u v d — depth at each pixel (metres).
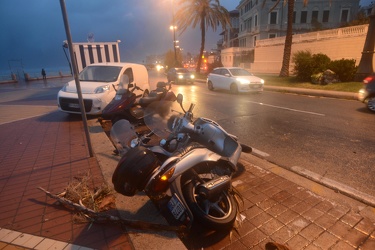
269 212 3.17
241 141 6.02
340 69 15.95
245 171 4.34
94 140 5.96
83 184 3.68
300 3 41.09
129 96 6.86
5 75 30.80
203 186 2.58
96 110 7.96
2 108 11.19
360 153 5.02
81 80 9.03
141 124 7.18
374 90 8.55
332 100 11.62
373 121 7.46
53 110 10.16
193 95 14.64
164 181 2.58
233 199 2.98
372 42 14.54
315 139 5.98
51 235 2.70
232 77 14.95
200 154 2.82
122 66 9.49
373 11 14.11
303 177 4.09
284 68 21.33
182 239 2.76
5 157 5.11
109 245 2.54
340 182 3.86
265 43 30.00
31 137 6.48
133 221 2.77
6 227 2.86
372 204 3.26
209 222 2.53
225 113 9.27
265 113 9.05
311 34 23.45
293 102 11.33
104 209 3.15
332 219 3.00
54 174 4.22
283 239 2.70
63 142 5.93
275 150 5.35
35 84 26.14
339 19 41.16
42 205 3.29
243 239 2.72
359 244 2.60
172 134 3.33
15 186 3.86
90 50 12.48
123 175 2.69
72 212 3.11
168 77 24.55
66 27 4.20
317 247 2.58
